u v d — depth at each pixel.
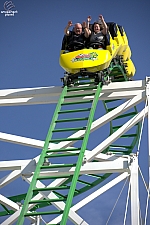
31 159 21.11
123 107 21.30
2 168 21.11
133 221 19.50
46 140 19.30
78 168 17.36
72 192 16.44
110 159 23.02
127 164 20.00
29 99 22.59
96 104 20.22
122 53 25.89
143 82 21.56
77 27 22.92
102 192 23.72
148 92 21.25
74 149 18.69
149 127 20.45
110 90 21.75
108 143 20.86
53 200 16.81
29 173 20.75
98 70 21.86
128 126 20.98
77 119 19.80
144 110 21.03
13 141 21.80
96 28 22.86
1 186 21.30
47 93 22.25
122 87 21.61
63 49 22.94
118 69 26.38
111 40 22.94
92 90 21.83
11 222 21.42
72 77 21.98
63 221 15.45
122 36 25.19
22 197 27.83
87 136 18.72
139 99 21.30
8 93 22.39
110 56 22.27
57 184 22.30
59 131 19.62
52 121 19.97
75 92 22.02
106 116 21.30
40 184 20.69
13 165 21.03
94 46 22.72
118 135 20.91
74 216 22.28
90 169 20.11
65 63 22.08
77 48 22.83
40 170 19.14
